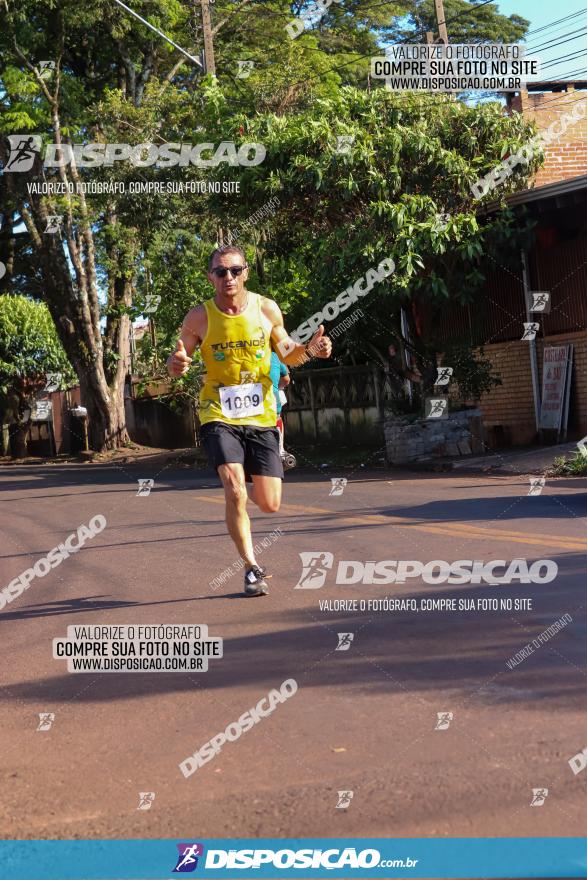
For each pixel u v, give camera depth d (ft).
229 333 20.74
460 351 61.57
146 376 103.65
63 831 9.71
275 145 59.88
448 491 42.34
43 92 94.68
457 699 13.08
